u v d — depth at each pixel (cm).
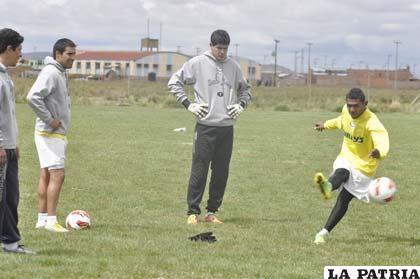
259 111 6675
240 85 1507
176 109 6469
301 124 4838
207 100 1463
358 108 1218
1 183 1030
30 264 1028
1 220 1059
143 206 1680
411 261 1146
